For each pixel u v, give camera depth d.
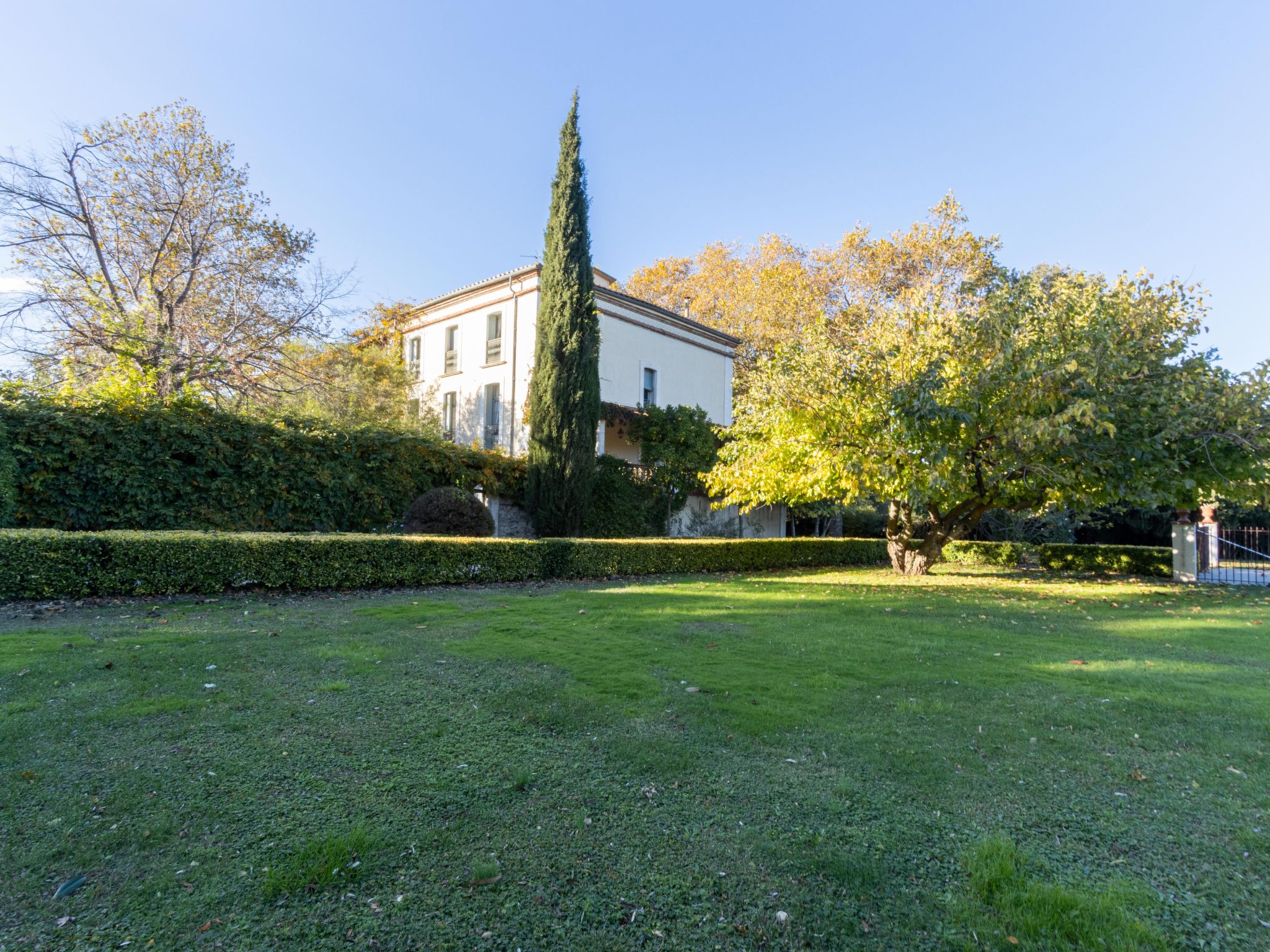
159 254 14.36
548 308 16.50
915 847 2.61
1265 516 21.20
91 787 2.96
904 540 14.87
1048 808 2.95
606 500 19.03
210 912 2.14
